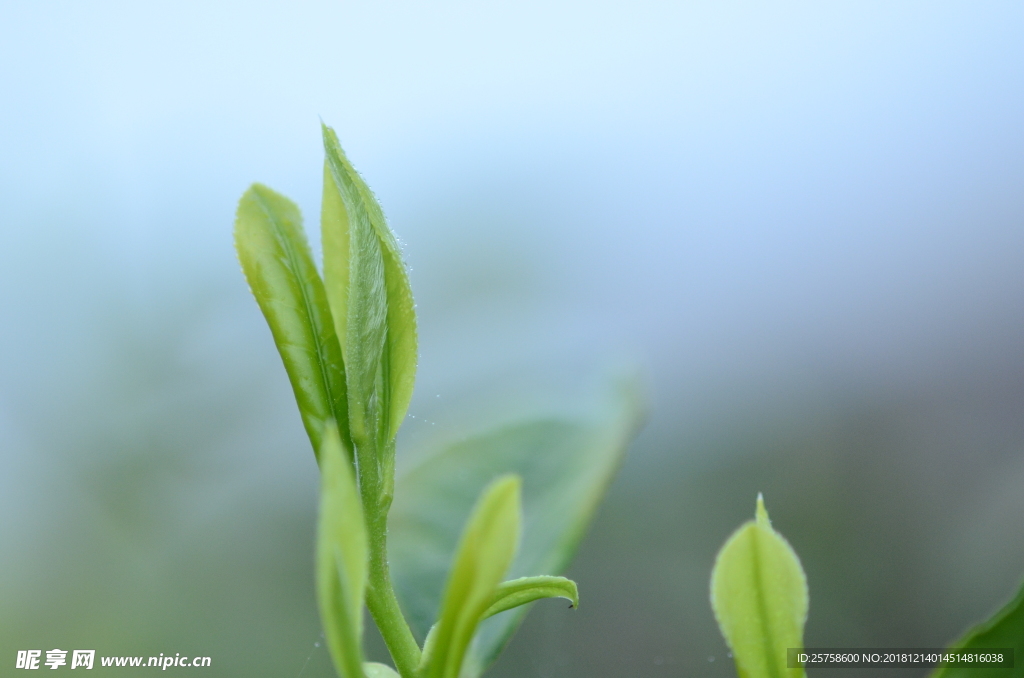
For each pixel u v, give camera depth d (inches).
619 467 11.1
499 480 8.4
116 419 18.9
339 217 9.2
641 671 17.4
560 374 12.1
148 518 18.4
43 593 17.0
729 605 9.0
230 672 16.3
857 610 19.2
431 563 10.8
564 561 10.8
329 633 8.1
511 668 17.4
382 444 9.0
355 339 8.9
